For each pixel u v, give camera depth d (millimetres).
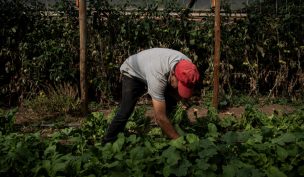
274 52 8492
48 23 8078
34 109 7660
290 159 4180
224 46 8328
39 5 8117
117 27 8172
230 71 8500
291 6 8328
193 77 4148
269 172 3943
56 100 7660
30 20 8078
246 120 6371
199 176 3879
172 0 8250
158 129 5816
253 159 4168
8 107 8156
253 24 8273
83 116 7277
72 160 4082
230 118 6418
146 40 8227
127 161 4004
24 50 8070
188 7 8289
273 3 8625
